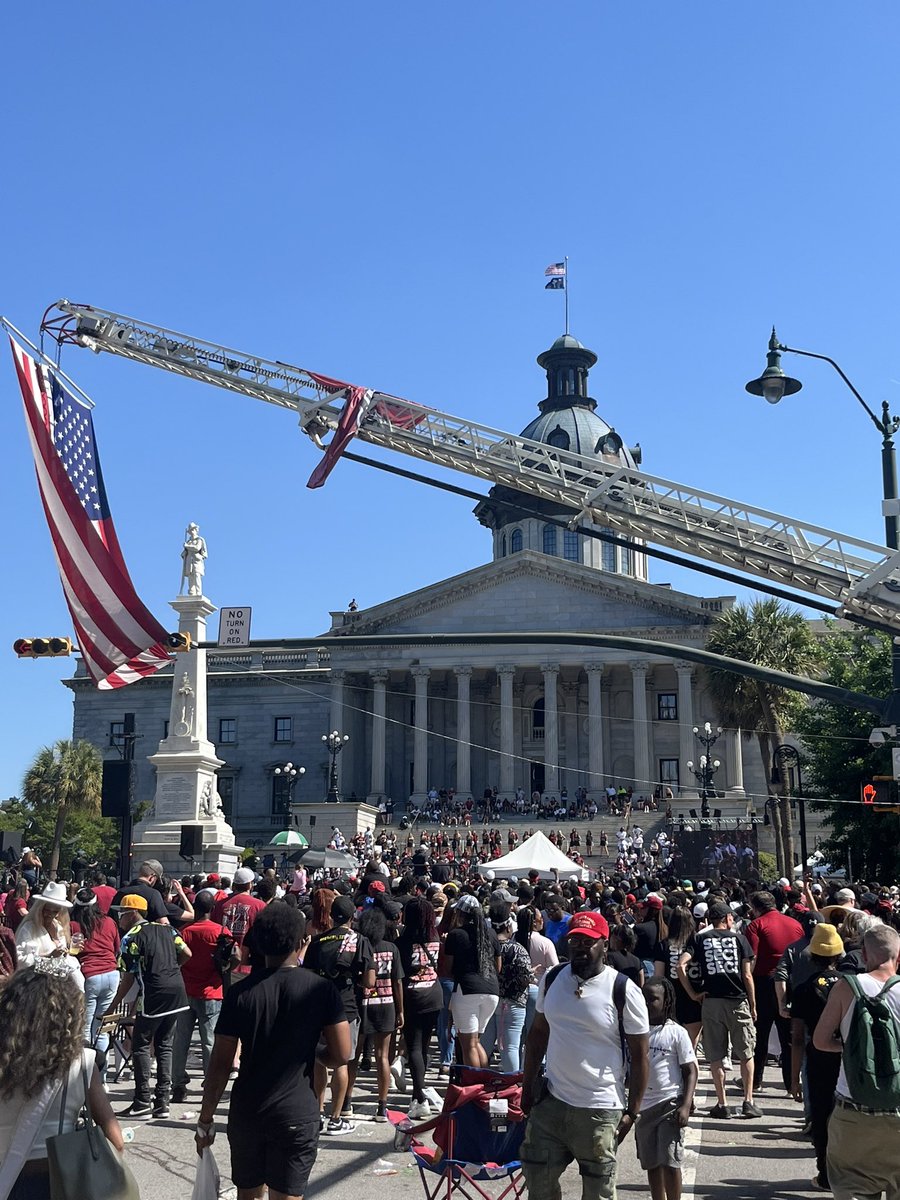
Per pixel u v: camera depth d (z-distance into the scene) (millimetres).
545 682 90062
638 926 17891
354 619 93625
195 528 45469
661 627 87688
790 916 18672
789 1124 15141
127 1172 6891
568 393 115062
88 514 27391
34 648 26344
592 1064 8906
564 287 117688
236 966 16047
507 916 16203
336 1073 14078
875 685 54438
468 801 86688
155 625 26781
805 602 23328
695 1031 16375
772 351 24031
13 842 33719
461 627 91688
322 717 97688
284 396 31344
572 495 26641
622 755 93938
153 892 15586
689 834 49781
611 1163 8805
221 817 45031
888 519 24078
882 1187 9125
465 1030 15086
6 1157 6652
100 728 100125
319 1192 11539
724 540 25188
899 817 51125
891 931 9516
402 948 15812
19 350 26406
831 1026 9367
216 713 99375
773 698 60562
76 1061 6902
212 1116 8469
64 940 12266
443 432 28406
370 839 71875
